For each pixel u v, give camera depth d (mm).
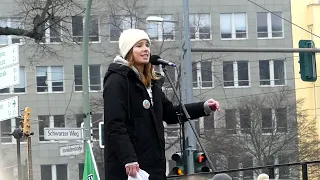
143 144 4223
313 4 50562
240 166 37531
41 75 48156
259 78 49219
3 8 42969
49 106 48250
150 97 4309
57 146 46969
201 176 6918
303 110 40969
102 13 41938
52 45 44562
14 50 13062
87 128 17703
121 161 4164
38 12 25094
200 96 47500
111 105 4152
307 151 38281
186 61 18297
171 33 42719
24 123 17016
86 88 17719
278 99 40500
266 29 50375
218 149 37594
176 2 47156
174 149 40312
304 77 18188
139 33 4305
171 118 4789
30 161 17078
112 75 4223
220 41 49469
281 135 38875
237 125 39031
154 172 4242
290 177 22375
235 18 49938
